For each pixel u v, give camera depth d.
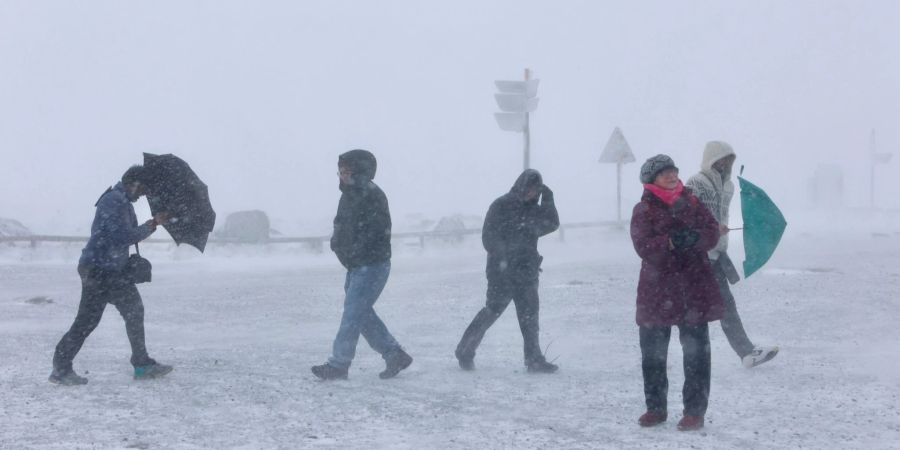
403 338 11.23
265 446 6.09
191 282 19.27
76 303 15.39
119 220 8.14
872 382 8.05
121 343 11.01
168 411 7.14
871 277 16.67
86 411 7.12
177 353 10.19
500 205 8.73
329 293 16.73
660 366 6.63
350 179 8.50
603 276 18.03
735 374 8.52
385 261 8.56
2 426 6.62
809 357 9.31
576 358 9.63
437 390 8.00
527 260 8.73
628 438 6.29
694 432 6.45
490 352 10.07
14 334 11.68
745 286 15.34
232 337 11.56
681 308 6.47
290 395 7.76
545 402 7.46
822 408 7.11
